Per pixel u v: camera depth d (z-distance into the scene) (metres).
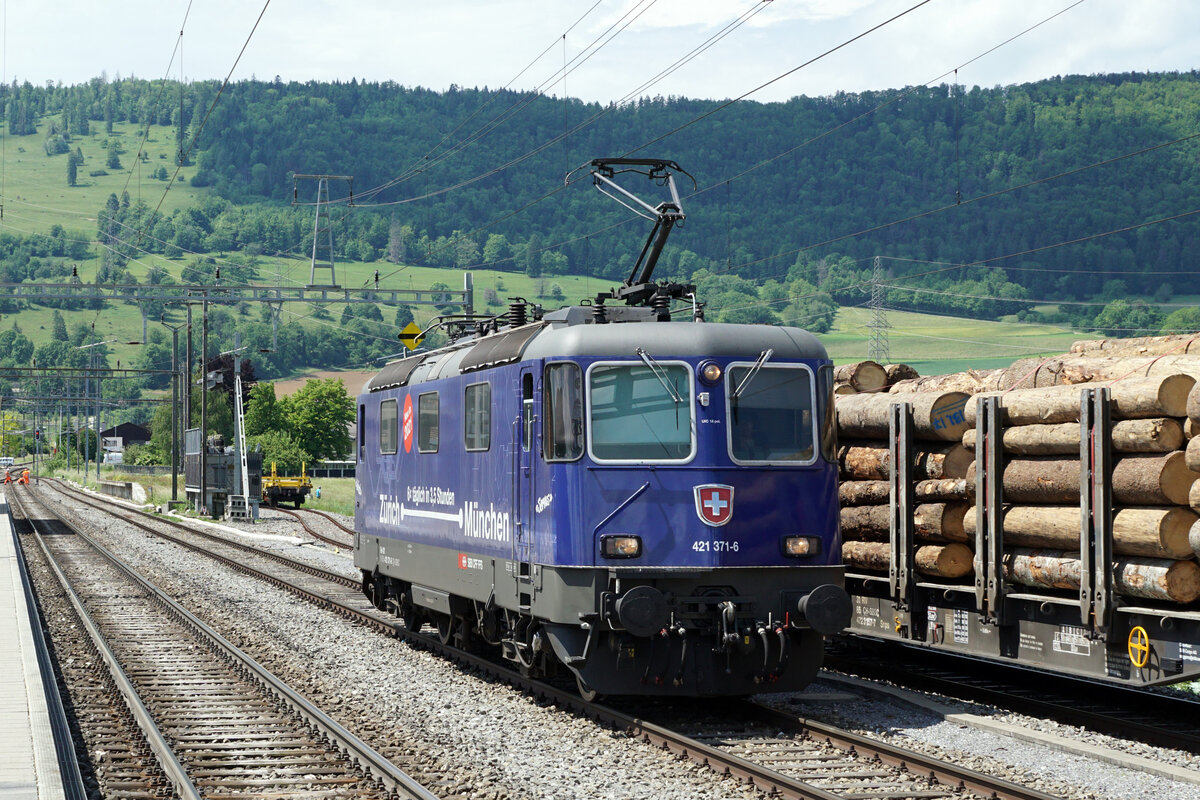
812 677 13.08
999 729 11.99
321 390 129.38
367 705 13.66
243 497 55.41
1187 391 11.17
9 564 31.59
